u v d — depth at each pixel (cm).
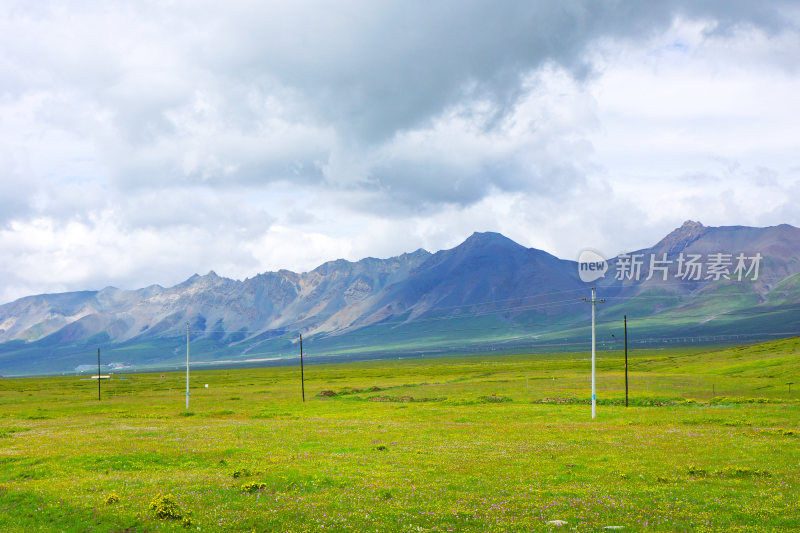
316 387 15400
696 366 15850
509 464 3800
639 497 2873
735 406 7588
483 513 2648
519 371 19262
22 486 3497
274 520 2642
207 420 7756
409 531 2433
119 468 4003
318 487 3250
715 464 3619
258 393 13862
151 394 14700
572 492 2998
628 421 6256
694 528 2362
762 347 17612
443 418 7331
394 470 3659
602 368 18912
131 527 2686
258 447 4753
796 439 4556
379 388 13688
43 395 15262
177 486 3359
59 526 2741
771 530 2314
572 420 6606
